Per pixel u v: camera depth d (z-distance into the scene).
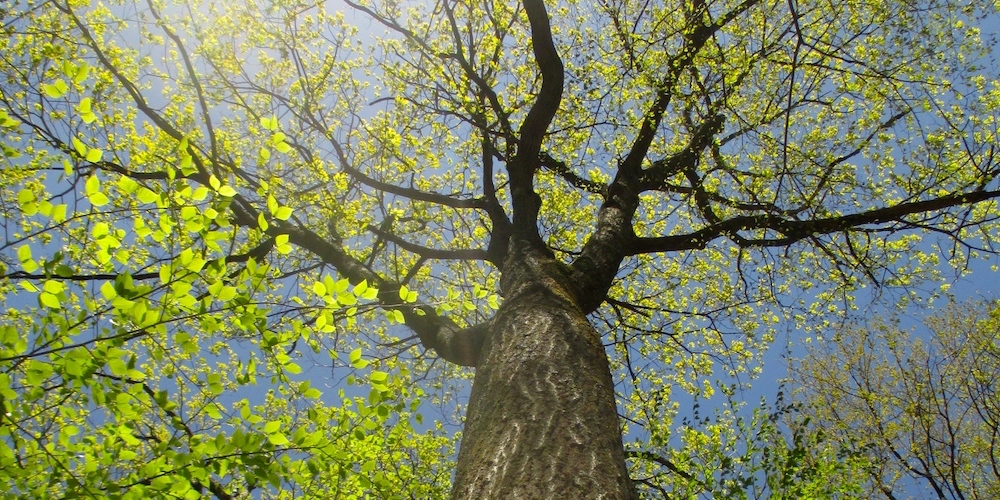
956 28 6.64
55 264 2.50
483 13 7.74
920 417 8.26
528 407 3.04
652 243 6.10
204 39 7.02
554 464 2.63
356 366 3.18
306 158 6.93
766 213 6.29
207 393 3.10
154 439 3.89
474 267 8.58
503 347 3.73
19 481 2.58
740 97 6.91
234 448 2.75
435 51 7.07
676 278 8.88
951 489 8.09
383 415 3.19
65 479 2.62
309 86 6.98
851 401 8.81
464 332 4.99
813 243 6.95
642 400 7.17
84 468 2.82
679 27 7.04
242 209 6.41
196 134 6.66
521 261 5.07
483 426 3.07
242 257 6.06
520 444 2.78
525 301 4.24
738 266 7.48
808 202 6.24
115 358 2.53
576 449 2.74
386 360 6.90
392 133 7.27
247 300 2.72
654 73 6.80
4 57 5.61
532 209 5.92
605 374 3.57
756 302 7.98
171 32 5.79
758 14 7.15
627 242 5.96
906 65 6.68
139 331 2.57
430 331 5.30
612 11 7.20
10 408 2.55
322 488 4.65
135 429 3.62
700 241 6.26
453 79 7.46
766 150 6.59
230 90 7.02
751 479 5.14
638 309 8.12
